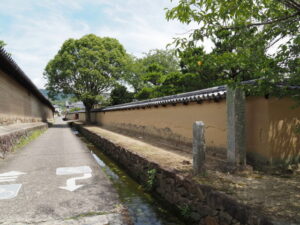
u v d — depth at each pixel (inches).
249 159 183.3
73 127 1099.3
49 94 1003.3
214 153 226.4
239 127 170.4
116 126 667.4
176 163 204.1
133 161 263.6
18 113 488.7
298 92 123.8
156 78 911.7
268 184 139.6
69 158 299.3
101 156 388.5
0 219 129.1
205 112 243.9
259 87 115.4
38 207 145.4
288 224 87.9
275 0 96.0
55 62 928.9
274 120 167.5
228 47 118.7
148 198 191.3
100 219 131.0
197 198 138.9
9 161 278.8
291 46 100.2
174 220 150.4
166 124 343.3
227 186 135.9
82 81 944.9
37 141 483.2
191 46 116.6
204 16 107.5
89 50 903.1
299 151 176.2
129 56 1097.4
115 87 1007.0
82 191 175.2
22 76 410.0
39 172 227.8
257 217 94.9
